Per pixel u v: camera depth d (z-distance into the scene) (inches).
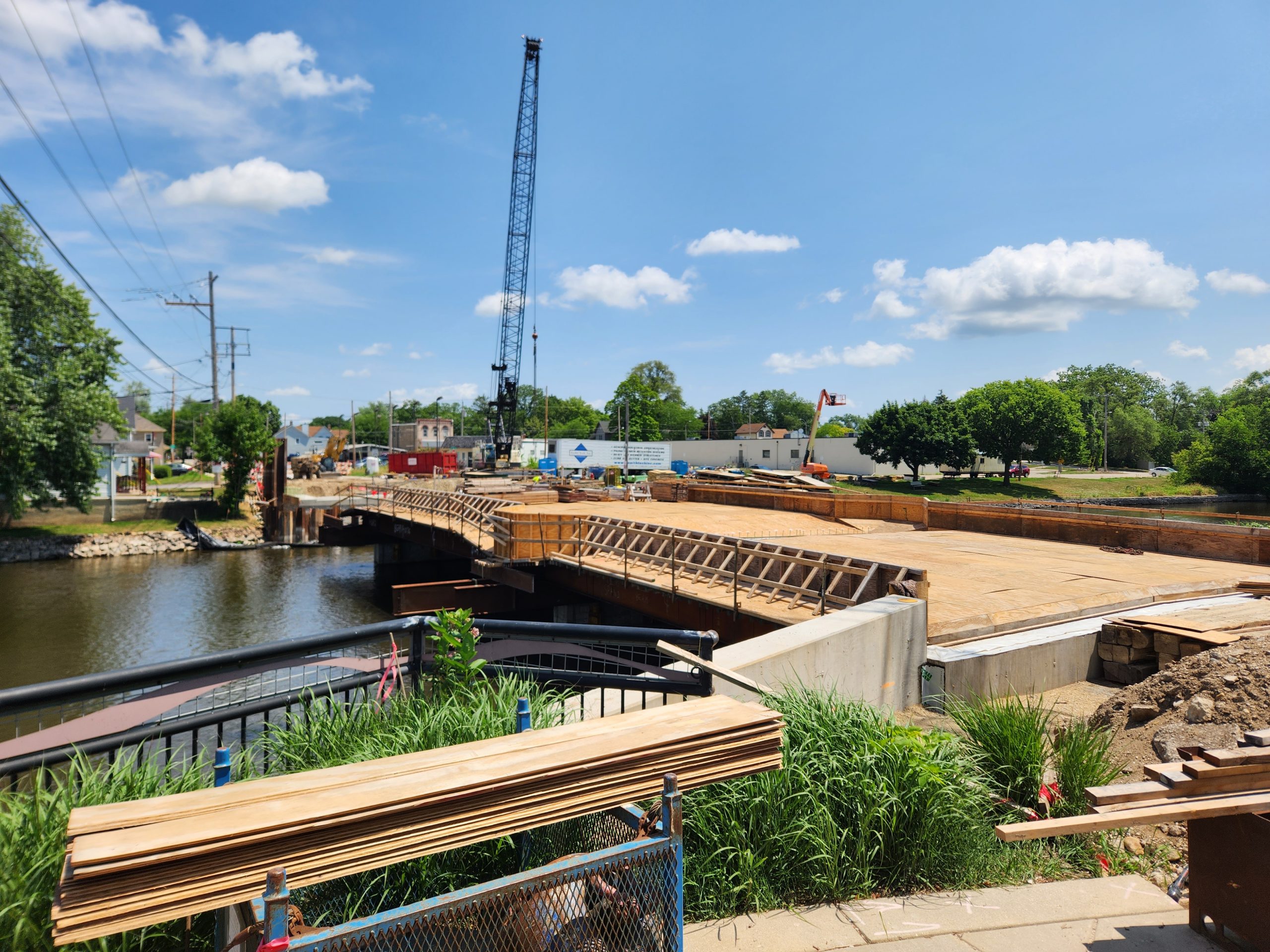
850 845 161.0
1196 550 697.0
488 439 3654.0
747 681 185.5
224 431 1968.5
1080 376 5669.3
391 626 186.2
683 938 138.6
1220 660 251.0
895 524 1049.5
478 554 844.6
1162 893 157.2
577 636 194.7
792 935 140.8
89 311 1630.2
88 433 1608.0
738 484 1360.7
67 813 120.6
